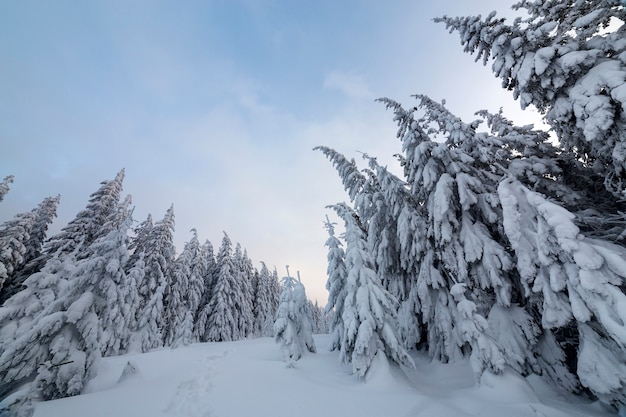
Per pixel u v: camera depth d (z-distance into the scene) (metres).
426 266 14.14
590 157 10.77
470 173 13.84
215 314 35.97
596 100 8.05
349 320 11.38
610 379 7.08
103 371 12.82
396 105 15.46
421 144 14.16
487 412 7.50
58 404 8.16
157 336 26.84
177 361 14.70
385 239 17.02
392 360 11.00
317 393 8.97
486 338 9.70
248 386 9.66
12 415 7.42
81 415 7.37
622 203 10.86
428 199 14.98
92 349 9.99
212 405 8.12
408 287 16.97
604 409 7.88
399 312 16.59
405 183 16.70
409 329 15.50
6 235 24.89
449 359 12.55
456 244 12.77
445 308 13.44
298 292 16.66
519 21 10.44
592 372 7.45
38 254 29.09
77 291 10.74
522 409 7.59
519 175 12.26
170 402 8.41
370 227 17.78
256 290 53.56
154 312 26.86
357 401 8.26
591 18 8.69
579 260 7.47
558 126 10.30
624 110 7.60
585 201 11.57
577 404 8.68
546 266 8.95
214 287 39.75
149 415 7.50
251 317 45.12
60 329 9.80
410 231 15.06
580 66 9.00
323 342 25.08
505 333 10.82
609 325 6.83
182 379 10.77
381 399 8.36
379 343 10.80
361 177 19.80
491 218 12.31
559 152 12.66
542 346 10.52
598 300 7.25
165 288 31.75
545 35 9.93
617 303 6.77
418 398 8.38
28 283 16.67
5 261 24.00
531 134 13.79
